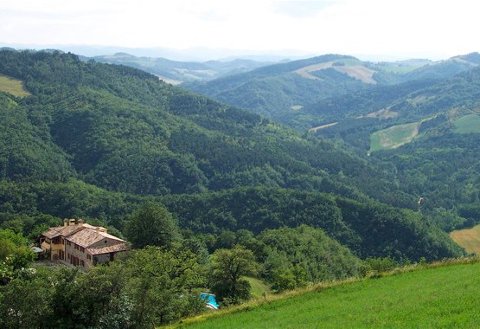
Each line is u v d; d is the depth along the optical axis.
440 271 42.44
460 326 23.75
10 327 32.66
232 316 38.59
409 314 27.86
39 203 161.62
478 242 175.88
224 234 126.75
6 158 184.75
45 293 33.47
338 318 30.84
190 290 64.19
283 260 97.50
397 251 143.50
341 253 122.31
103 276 33.19
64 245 95.50
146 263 61.16
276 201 161.50
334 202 160.00
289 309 37.66
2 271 57.09
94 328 32.12
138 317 33.59
